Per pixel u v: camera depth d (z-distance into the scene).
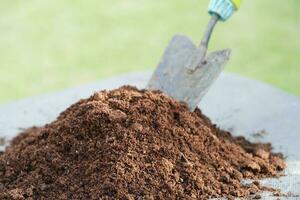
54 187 2.59
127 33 6.15
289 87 5.24
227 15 3.13
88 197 2.51
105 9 6.57
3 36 6.26
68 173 2.63
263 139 3.17
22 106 3.62
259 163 2.83
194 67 3.11
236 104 3.51
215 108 3.49
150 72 3.90
